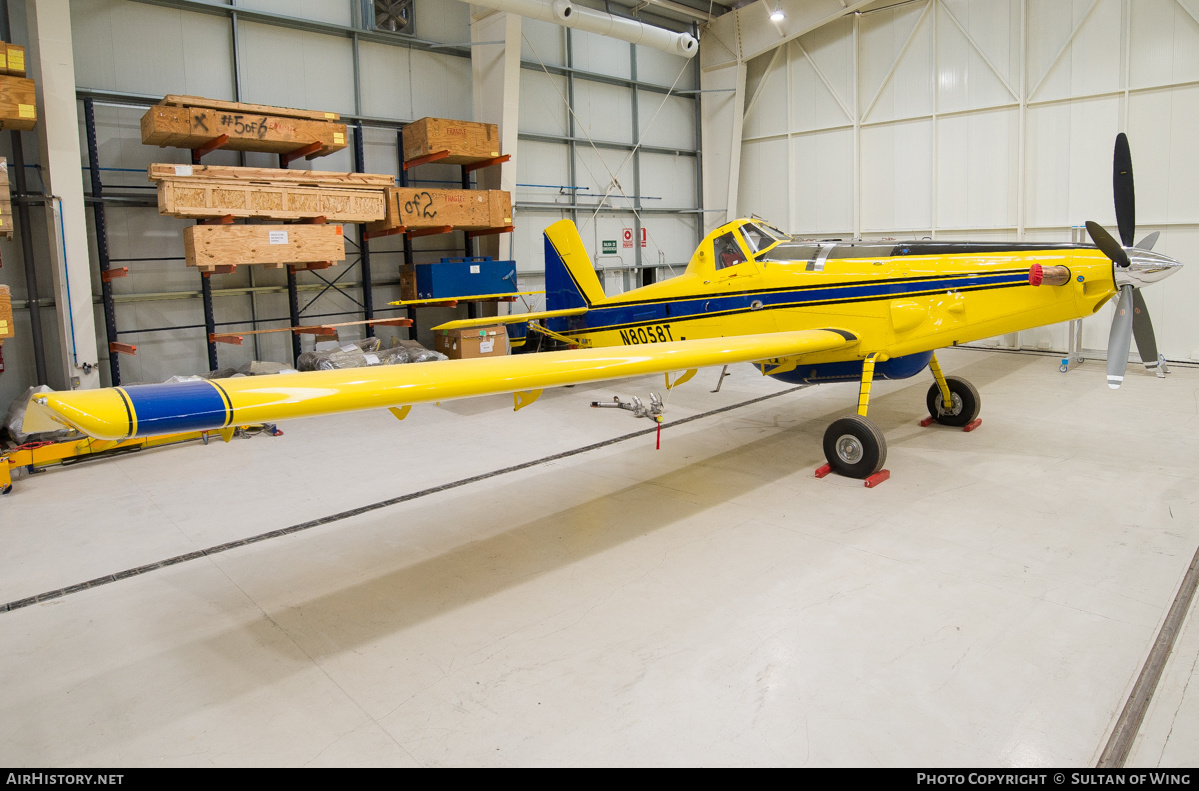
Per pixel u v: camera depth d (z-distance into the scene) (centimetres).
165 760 202
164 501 427
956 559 317
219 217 609
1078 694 218
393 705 225
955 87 907
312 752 203
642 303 612
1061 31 822
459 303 880
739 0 1050
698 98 1117
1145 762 189
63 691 238
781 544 340
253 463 505
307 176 639
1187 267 770
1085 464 441
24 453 466
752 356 385
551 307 722
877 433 418
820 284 475
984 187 901
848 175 1017
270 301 741
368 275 772
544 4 738
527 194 932
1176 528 340
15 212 589
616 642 258
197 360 700
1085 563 308
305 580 318
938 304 426
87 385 588
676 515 384
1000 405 609
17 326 604
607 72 1002
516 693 229
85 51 615
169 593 308
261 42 707
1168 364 764
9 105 501
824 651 247
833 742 200
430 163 813
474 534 367
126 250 652
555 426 594
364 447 544
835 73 1006
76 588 314
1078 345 786
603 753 199
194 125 588
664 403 669
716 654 247
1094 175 819
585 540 355
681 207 1127
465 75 855
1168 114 764
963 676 229
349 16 758
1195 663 233
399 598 299
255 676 244
